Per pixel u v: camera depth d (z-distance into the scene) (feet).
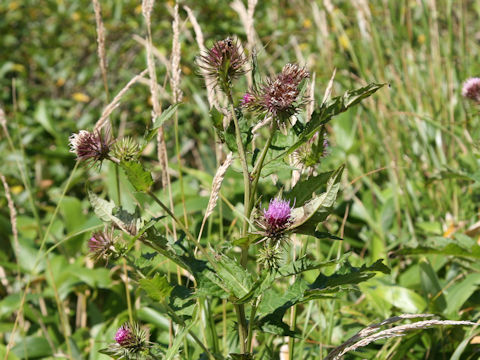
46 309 4.26
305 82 2.43
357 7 5.10
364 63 5.35
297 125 2.46
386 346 3.22
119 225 2.40
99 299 4.26
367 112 4.57
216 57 2.37
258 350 3.41
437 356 3.37
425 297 3.53
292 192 2.47
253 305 2.43
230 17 7.50
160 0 7.47
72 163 6.07
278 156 2.46
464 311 3.39
